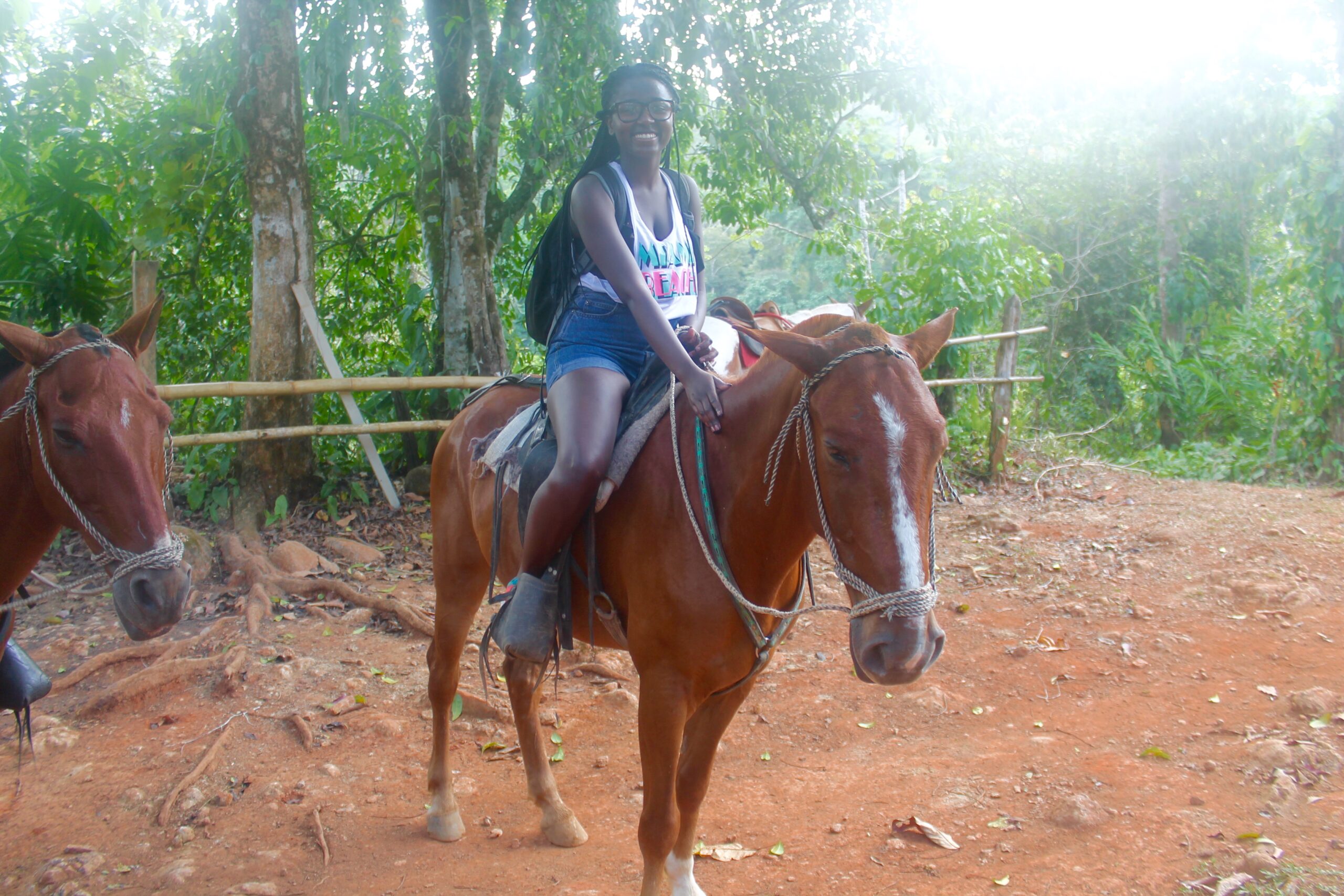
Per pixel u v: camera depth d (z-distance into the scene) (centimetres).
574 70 790
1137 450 1204
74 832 346
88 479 252
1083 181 1622
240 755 404
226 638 516
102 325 827
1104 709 435
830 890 303
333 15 777
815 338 247
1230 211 1479
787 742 420
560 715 450
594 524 274
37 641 513
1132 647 502
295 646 512
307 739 413
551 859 330
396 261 997
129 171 842
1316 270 927
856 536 209
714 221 1099
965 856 319
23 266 790
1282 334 1136
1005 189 1673
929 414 210
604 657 519
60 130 843
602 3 753
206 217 868
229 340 895
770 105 983
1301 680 452
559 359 294
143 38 946
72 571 600
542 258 311
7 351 276
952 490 238
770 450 245
